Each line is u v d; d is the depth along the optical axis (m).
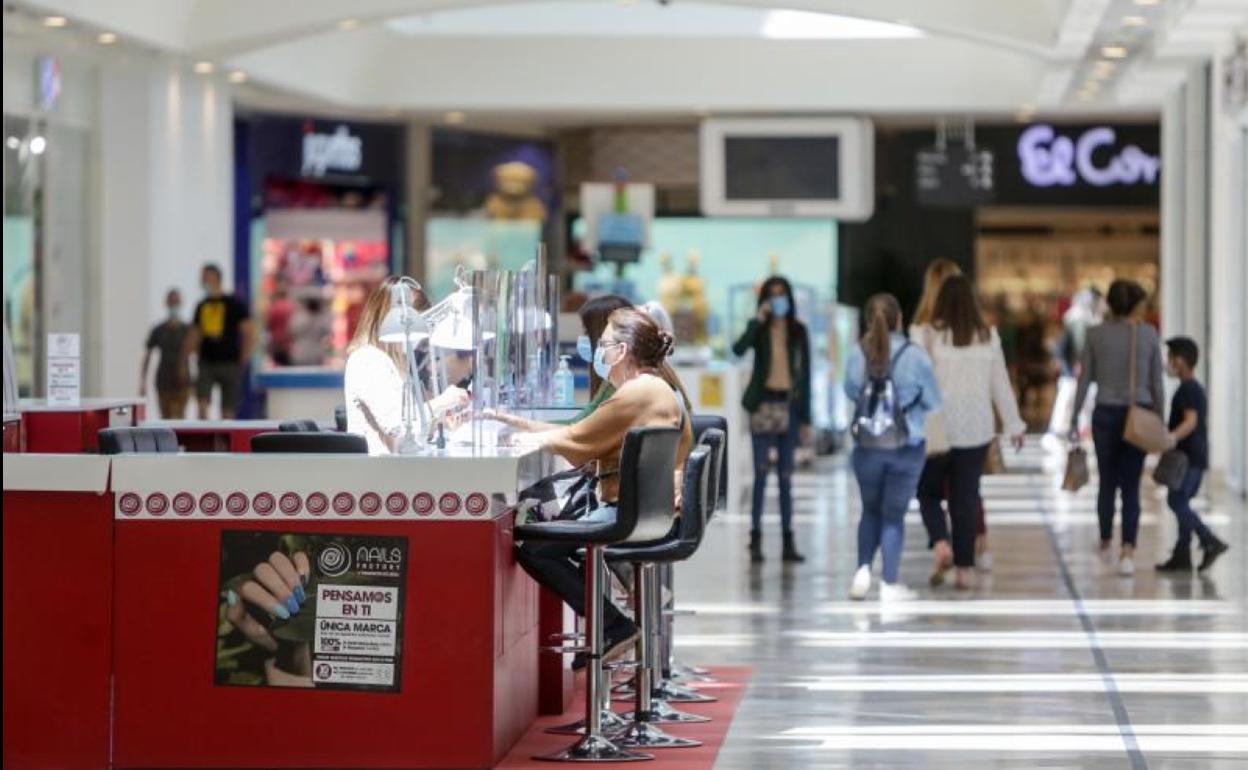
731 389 33.66
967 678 18.27
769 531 31.16
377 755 14.06
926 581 25.17
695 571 26.38
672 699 17.23
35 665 14.38
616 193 37.50
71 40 36.84
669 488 14.69
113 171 40.16
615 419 15.16
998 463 24.67
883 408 22.84
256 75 42.88
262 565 14.17
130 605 14.30
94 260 40.28
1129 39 35.88
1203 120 40.34
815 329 45.56
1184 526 25.62
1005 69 48.81
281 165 49.31
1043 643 20.25
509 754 14.73
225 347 39.12
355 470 14.03
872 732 15.79
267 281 49.81
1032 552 28.09
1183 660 19.17
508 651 14.67
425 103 48.38
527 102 48.47
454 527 13.98
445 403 15.83
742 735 15.70
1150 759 14.70
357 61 47.47
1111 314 25.66
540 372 18.66
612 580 17.38
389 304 15.87
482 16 48.00
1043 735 15.62
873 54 48.53
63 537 14.35
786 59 48.50
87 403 20.17
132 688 14.30
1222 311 39.94
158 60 39.91
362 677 14.06
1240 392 36.72
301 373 31.91
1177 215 43.50
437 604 13.99
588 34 47.91
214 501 14.21
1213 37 35.88
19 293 37.03
